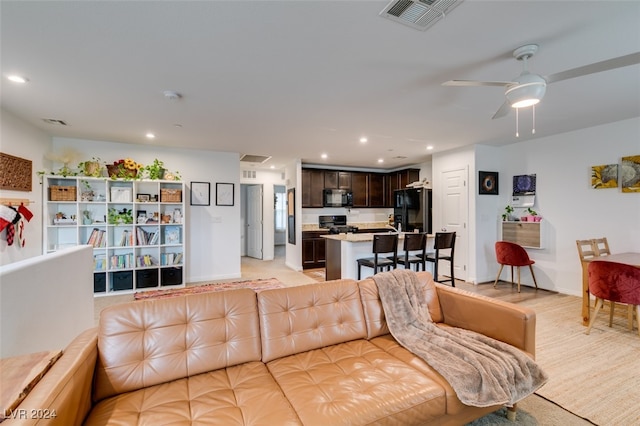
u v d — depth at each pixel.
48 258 2.05
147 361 1.54
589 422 1.84
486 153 5.22
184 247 4.96
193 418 1.26
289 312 1.93
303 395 1.42
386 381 1.53
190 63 2.30
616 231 3.95
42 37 1.93
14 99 2.96
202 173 5.46
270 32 1.91
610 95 2.98
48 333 2.04
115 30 1.87
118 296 4.40
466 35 1.94
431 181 6.50
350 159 6.50
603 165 4.05
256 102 3.10
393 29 1.88
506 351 1.77
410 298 2.27
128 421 1.24
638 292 2.78
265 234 8.07
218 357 1.67
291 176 6.97
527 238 4.86
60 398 1.03
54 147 4.39
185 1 1.61
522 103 2.19
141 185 4.93
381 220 7.98
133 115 3.47
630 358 2.59
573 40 2.01
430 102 3.11
